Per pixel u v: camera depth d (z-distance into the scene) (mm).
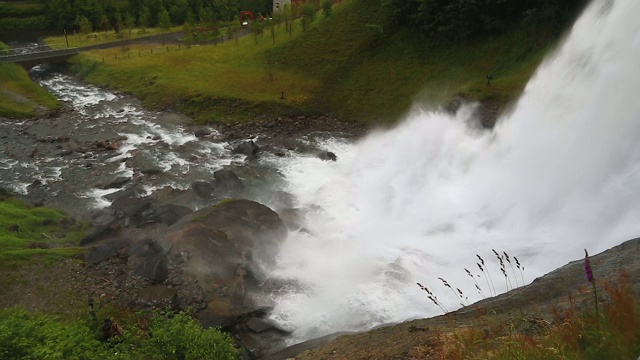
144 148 48062
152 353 17219
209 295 25422
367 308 24766
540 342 9891
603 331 8758
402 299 25016
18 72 66188
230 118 53875
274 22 69375
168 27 87062
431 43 58219
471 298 23578
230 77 61250
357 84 57906
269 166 44375
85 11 98625
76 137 50812
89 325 19922
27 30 102250
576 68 36188
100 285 26719
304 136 51000
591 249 23516
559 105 34156
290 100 55906
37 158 46094
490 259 26172
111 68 68625
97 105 59750
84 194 39719
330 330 24016
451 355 11406
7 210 34500
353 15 64562
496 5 54312
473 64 54000
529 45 51219
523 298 17000
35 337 16844
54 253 28953
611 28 34156
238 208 31156
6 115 55625
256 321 24469
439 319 17203
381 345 15070
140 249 29062
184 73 63438
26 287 26422
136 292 26031
